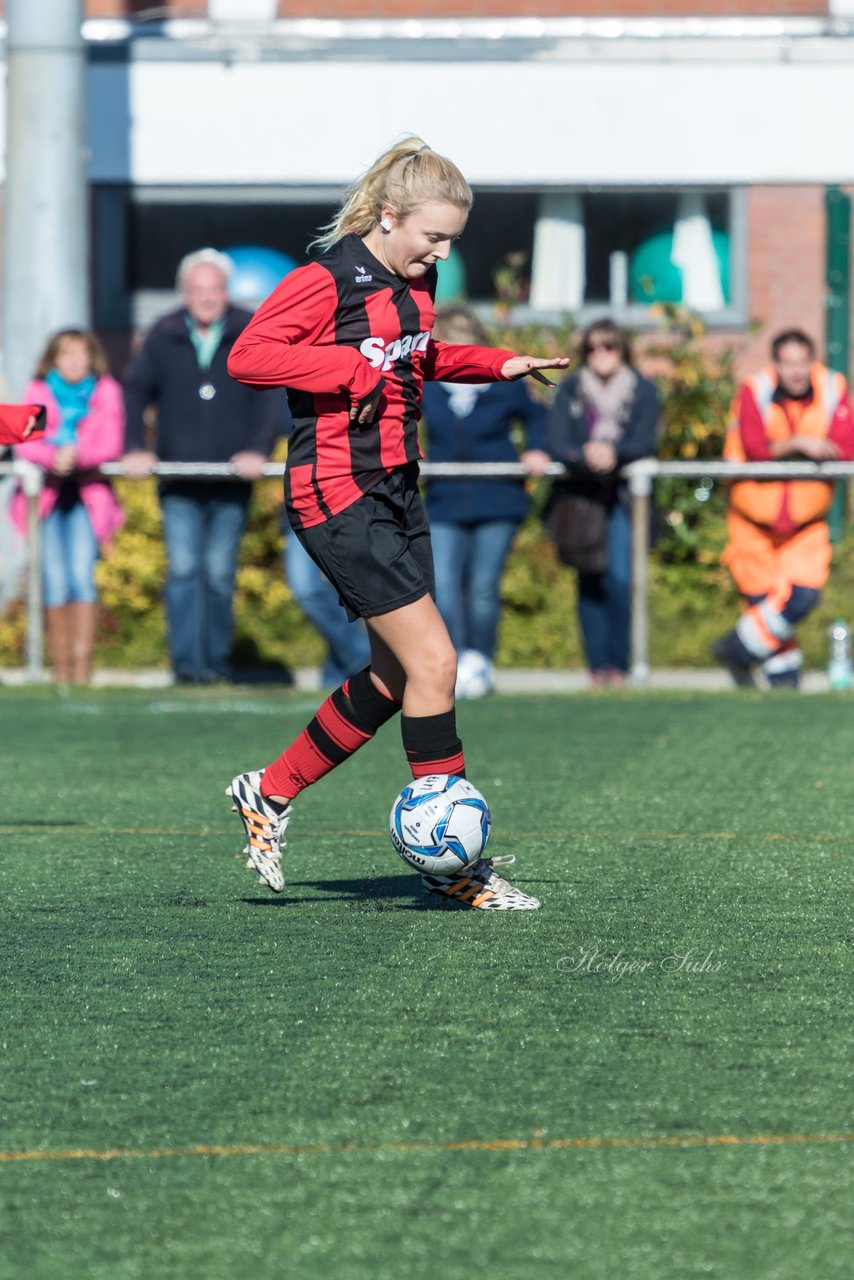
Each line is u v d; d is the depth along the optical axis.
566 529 37.03
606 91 54.69
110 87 55.00
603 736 31.20
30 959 16.36
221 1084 12.88
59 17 46.28
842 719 33.09
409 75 54.81
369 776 27.42
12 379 46.88
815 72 54.53
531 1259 10.05
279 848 18.30
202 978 15.69
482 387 36.47
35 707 35.19
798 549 37.66
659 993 15.11
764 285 55.97
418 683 17.48
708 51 54.59
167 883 19.78
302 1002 14.91
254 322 16.52
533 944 16.80
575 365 47.81
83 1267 10.02
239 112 55.03
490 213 56.22
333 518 17.08
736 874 20.05
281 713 34.59
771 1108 12.31
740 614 45.59
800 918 17.84
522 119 54.84
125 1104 12.48
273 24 57.81
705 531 46.25
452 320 35.16
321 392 16.34
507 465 36.41
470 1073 13.06
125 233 56.34
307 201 55.97
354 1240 10.31
